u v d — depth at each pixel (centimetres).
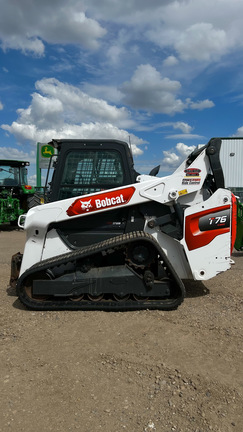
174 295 418
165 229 432
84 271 409
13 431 212
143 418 223
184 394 247
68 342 328
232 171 1994
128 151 443
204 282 539
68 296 416
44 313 404
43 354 305
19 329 360
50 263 397
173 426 216
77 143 444
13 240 1049
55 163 455
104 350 311
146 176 463
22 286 411
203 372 273
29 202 1371
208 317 388
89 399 242
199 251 422
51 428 215
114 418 223
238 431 212
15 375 273
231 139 1980
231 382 260
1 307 427
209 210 419
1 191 1388
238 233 681
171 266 400
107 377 269
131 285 405
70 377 269
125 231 438
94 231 439
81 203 420
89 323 372
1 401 241
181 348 313
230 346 318
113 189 422
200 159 430
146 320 379
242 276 580
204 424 217
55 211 421
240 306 427
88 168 445
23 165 1432
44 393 250
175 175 427
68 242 438
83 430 213
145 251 407
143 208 434
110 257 425
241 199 1978
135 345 320
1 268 655
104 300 417
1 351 313
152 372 274
